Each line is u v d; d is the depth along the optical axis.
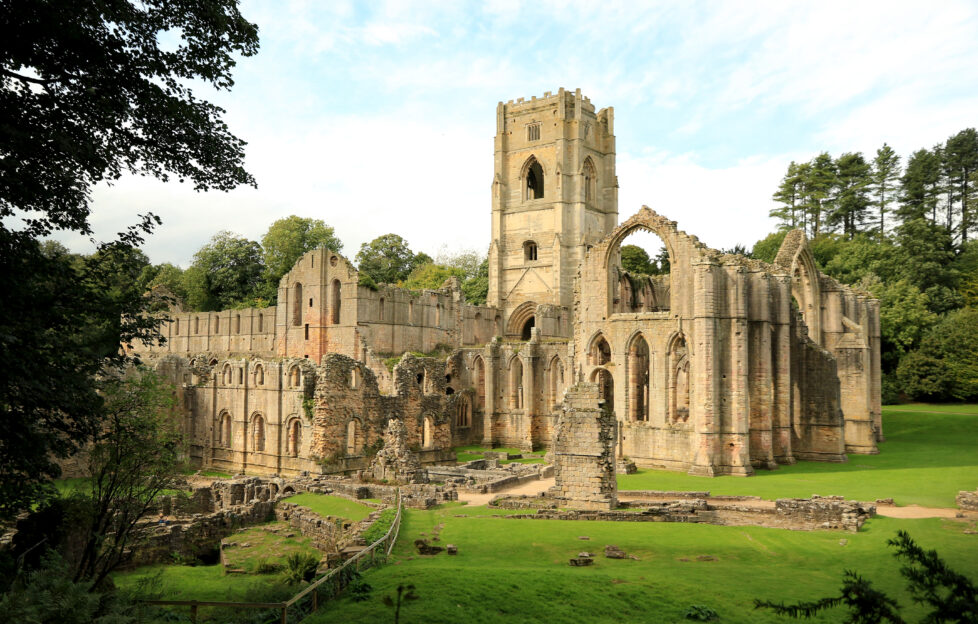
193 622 22.22
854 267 119.62
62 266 21.72
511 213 125.81
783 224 148.38
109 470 30.16
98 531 29.41
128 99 23.97
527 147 125.06
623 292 82.94
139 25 23.14
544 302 120.69
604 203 129.88
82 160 22.64
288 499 51.72
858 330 75.69
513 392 90.38
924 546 32.81
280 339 102.69
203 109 25.89
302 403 65.75
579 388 42.91
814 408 70.00
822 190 145.50
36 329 20.62
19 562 24.03
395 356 97.56
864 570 29.92
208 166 27.19
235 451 72.88
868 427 73.25
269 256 138.50
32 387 20.25
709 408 62.38
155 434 31.70
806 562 31.44
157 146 25.97
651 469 66.69
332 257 97.12
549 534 36.78
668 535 36.44
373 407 68.75
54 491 24.08
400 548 34.75
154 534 41.75
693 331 64.56
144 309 24.56
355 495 52.53
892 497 47.00
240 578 36.25
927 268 114.56
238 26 24.83
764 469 64.69
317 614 23.23
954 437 80.25
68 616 17.06
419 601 23.98
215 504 55.19
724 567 30.61
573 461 42.56
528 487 56.19
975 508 41.56
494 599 24.50
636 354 70.31
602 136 130.25
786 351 68.06
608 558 32.31
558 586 26.06
